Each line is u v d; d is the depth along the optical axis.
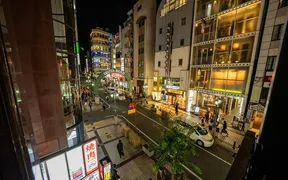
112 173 6.47
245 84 12.09
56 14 5.80
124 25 35.06
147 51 25.67
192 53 16.45
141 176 7.39
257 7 11.08
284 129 1.03
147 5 24.44
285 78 0.97
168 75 20.47
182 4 17.59
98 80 21.59
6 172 1.43
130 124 14.18
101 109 19.53
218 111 14.23
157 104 21.45
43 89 4.86
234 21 12.42
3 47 1.48
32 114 4.69
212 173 7.45
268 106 1.09
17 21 4.07
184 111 17.67
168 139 5.80
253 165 1.26
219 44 13.87
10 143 1.41
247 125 11.61
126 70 35.50
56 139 5.34
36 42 4.53
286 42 0.93
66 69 6.48
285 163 1.05
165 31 20.84
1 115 1.33
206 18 14.49
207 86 15.17
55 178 4.34
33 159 2.25
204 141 9.64
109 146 10.10
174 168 5.52
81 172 4.96
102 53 57.50
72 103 6.85
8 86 1.42
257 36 10.98
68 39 6.64
